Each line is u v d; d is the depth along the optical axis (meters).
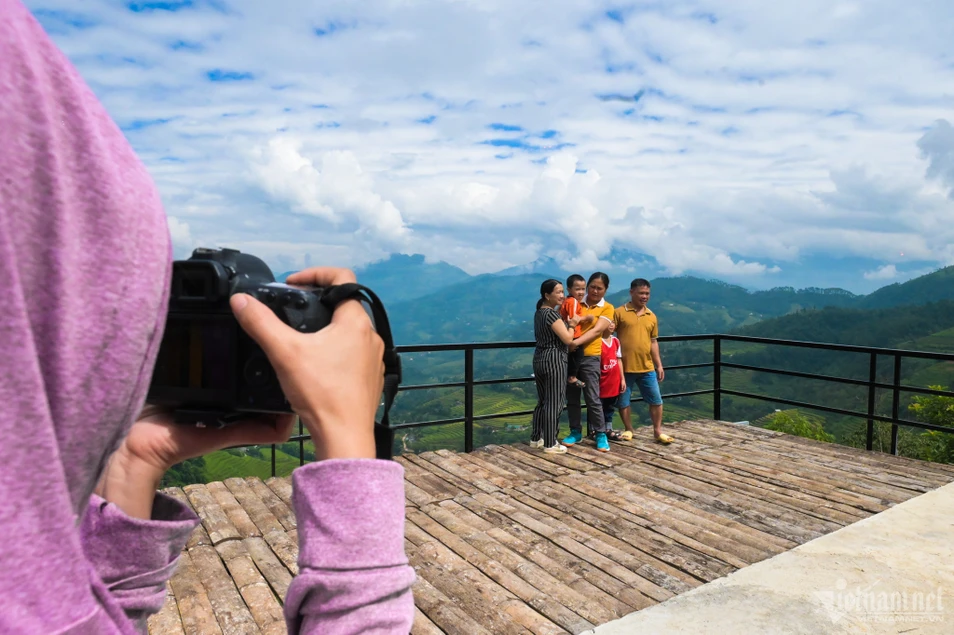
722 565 3.16
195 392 0.46
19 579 0.24
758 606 2.73
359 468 0.41
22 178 0.25
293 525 3.63
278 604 2.73
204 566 3.08
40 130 0.25
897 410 5.25
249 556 3.21
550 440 5.38
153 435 0.50
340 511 0.40
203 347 0.45
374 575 0.40
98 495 0.50
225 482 4.44
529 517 3.85
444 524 3.74
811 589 2.89
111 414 0.29
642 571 3.10
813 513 3.90
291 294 0.44
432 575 3.05
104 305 0.28
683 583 2.97
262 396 0.44
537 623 2.61
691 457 5.26
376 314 0.48
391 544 0.42
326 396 0.41
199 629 2.53
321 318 0.45
